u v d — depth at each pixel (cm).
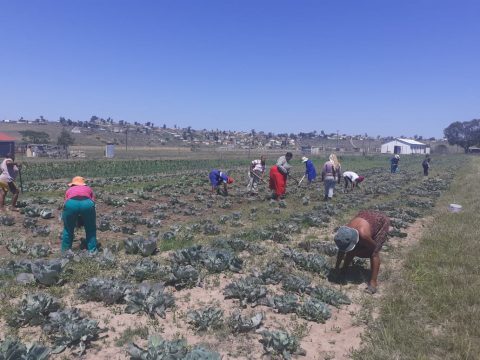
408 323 675
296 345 599
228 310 720
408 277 876
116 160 4984
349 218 1567
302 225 1420
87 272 851
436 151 12862
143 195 2000
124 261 950
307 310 711
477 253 1048
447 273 890
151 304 685
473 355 581
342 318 716
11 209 1495
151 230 1270
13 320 631
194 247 955
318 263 932
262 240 1199
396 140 11094
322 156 7638
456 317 696
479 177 3309
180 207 1794
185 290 795
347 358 593
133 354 537
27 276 786
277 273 870
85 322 609
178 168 4416
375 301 778
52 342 589
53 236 1186
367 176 3622
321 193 2252
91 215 997
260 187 2475
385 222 827
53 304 663
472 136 13412
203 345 603
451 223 1426
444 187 2733
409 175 3750
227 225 1427
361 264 978
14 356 506
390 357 573
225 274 880
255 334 642
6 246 1052
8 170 1476
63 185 2492
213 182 2112
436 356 588
